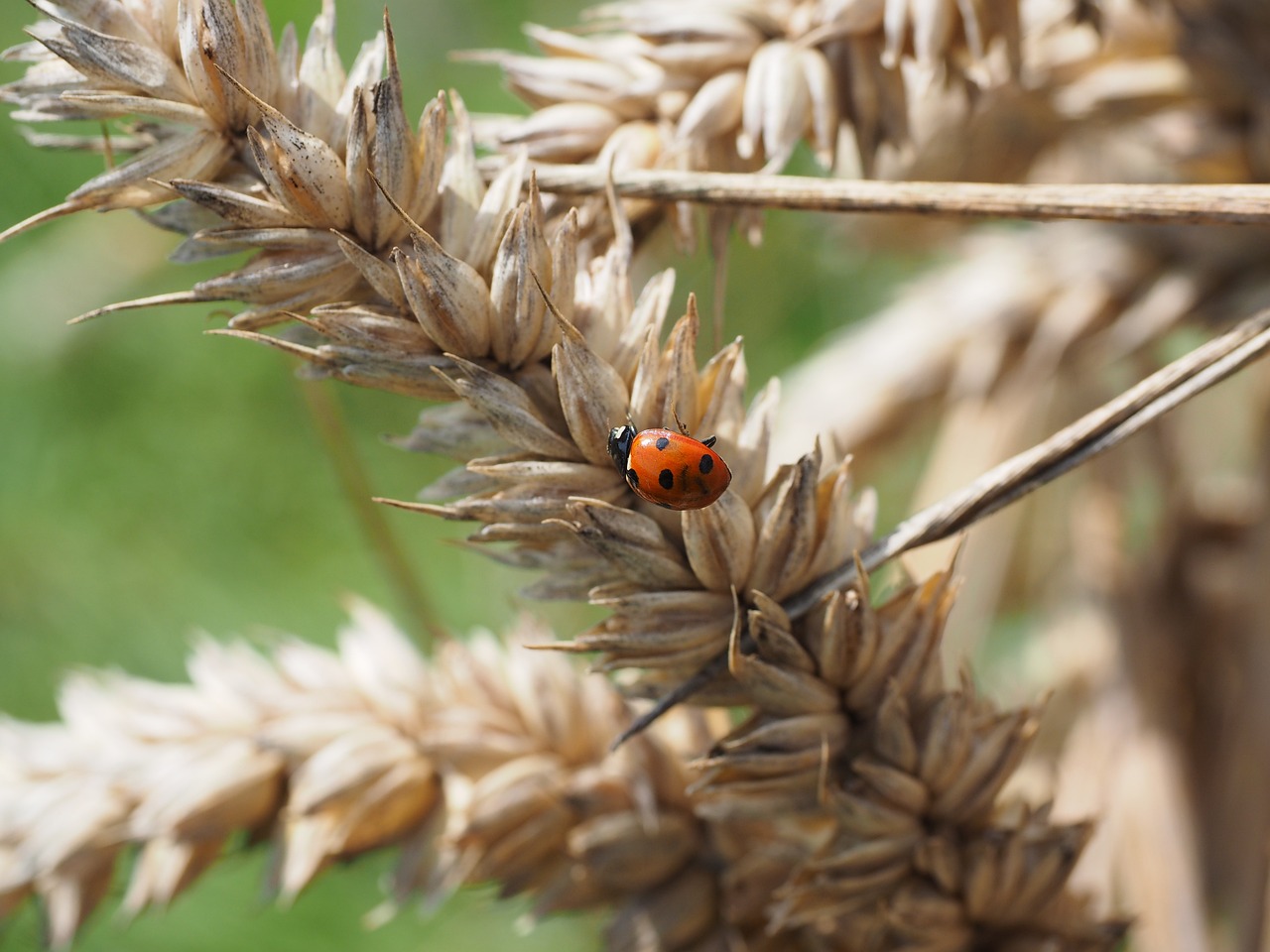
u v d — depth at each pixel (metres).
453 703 0.26
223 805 0.26
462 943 0.41
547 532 0.23
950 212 0.23
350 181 0.23
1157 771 0.30
